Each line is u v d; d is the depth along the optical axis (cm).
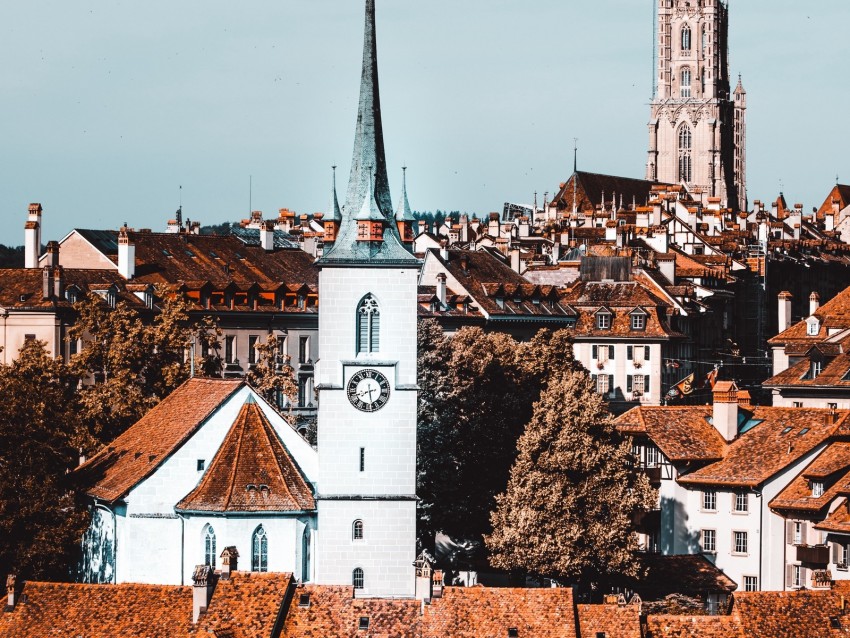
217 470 19800
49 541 19662
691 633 15988
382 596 19375
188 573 19625
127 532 19800
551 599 15962
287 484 19750
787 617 16025
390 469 19400
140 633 15925
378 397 19350
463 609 15975
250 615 15925
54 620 16150
